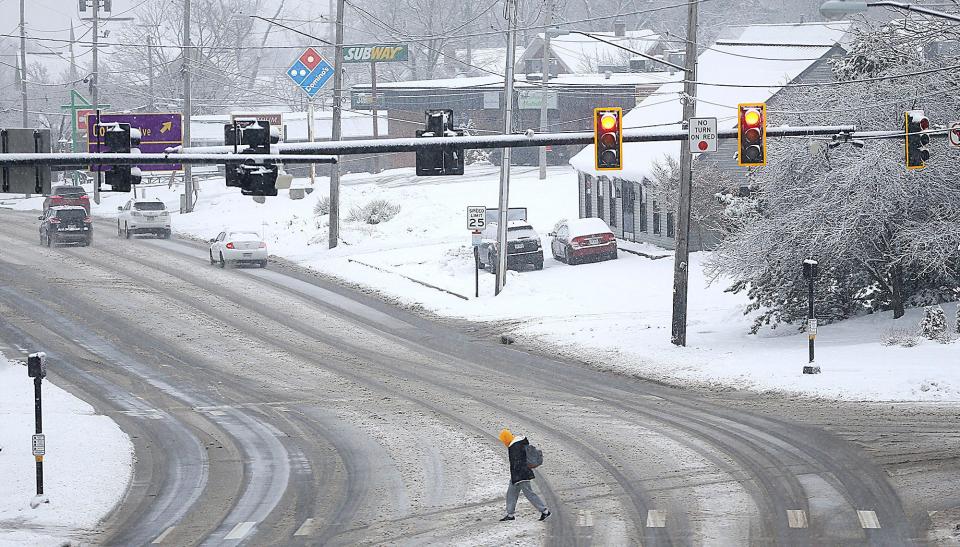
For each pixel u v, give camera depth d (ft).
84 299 283.59
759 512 120.78
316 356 225.56
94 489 136.36
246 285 312.29
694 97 219.20
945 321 206.39
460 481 138.31
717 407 176.24
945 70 212.23
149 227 424.87
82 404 184.03
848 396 176.55
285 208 481.87
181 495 135.23
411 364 218.38
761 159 151.64
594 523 118.73
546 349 231.30
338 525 121.08
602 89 618.44
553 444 155.43
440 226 417.08
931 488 127.54
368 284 314.35
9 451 153.58
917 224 214.07
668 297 282.36
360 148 134.41
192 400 189.26
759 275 230.27
